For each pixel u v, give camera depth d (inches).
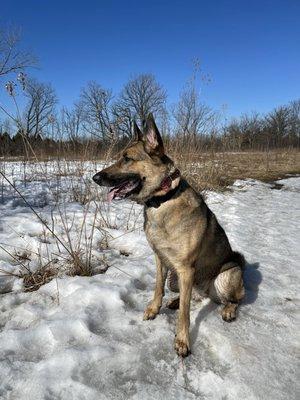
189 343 37.9
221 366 35.2
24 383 30.8
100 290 45.9
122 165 41.3
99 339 37.2
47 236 65.7
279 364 35.6
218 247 44.9
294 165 220.1
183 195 40.2
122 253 62.3
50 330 37.6
